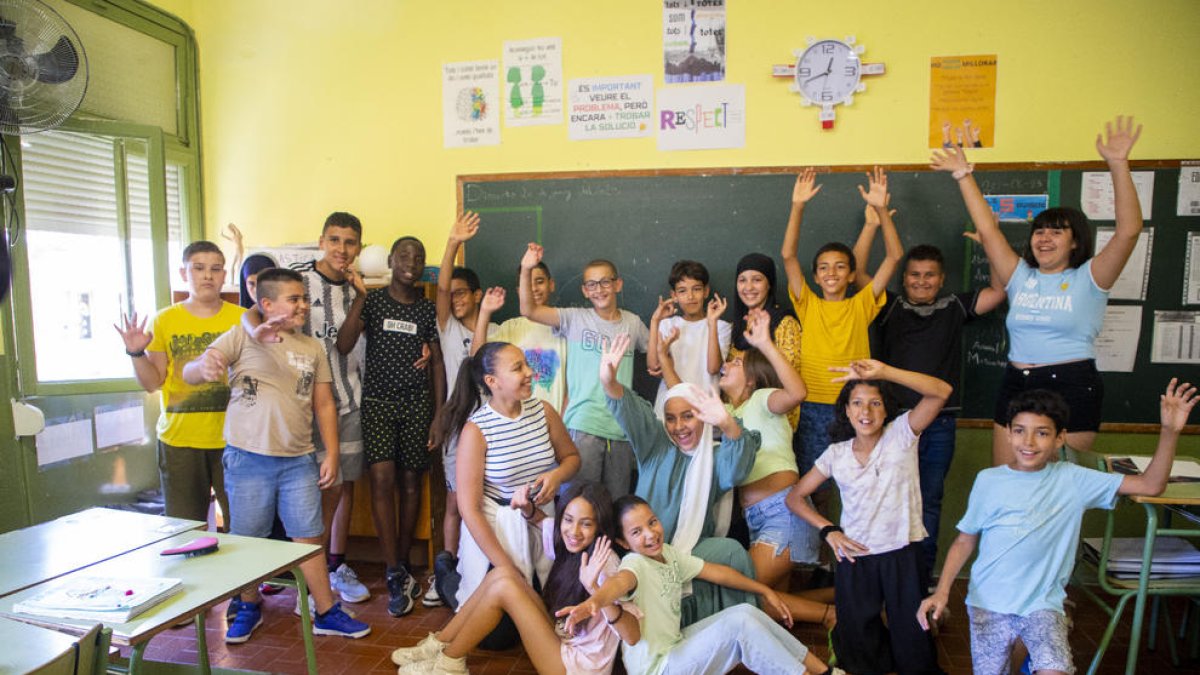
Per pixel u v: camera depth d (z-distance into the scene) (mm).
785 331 2771
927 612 2006
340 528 3080
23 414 2715
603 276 2832
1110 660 2369
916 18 3057
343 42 3500
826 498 2857
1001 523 1919
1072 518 1883
